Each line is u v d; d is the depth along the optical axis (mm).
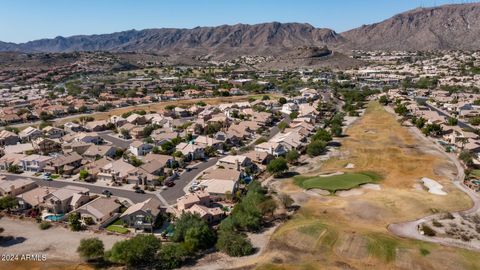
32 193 88375
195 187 94938
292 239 68125
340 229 70375
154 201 80938
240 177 99688
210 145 130625
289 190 94375
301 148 132250
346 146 133125
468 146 123062
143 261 62656
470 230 72062
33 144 134625
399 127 161250
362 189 93750
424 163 112875
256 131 160125
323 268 59125
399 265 60219
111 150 126250
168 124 169875
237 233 72438
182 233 68875
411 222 75688
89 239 65625
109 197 88500
